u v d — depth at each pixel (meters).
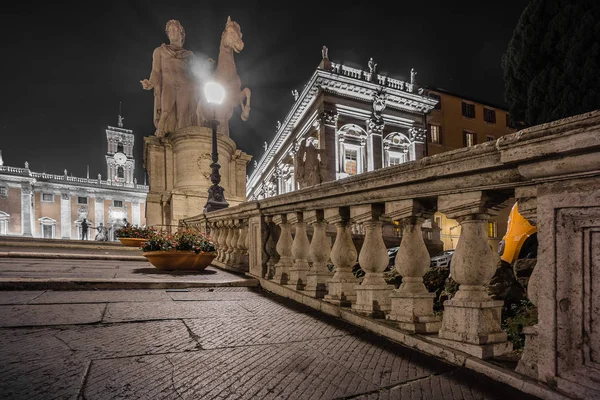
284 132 38.56
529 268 4.19
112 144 74.62
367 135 30.45
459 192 2.63
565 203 1.90
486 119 35.78
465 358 2.42
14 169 58.22
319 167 25.27
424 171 2.80
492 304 2.56
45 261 7.25
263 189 57.00
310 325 3.39
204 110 17.78
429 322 2.99
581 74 12.87
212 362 2.36
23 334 2.64
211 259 6.89
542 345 1.99
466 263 2.59
